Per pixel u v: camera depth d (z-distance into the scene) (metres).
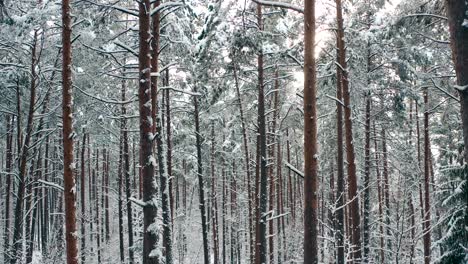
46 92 18.67
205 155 31.08
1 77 16.98
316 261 8.54
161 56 17.80
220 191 43.12
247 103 22.27
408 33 13.68
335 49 16.91
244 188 38.50
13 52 17.11
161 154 16.70
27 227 24.62
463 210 10.58
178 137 25.88
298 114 23.03
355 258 14.58
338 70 15.95
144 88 11.43
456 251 10.60
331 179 31.67
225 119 24.83
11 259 18.61
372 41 15.35
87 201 43.16
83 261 27.31
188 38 15.21
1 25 14.23
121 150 26.42
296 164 38.38
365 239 17.55
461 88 5.49
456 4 5.60
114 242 33.84
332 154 26.03
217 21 11.38
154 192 11.16
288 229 33.09
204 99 21.00
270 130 25.28
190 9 13.62
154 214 11.06
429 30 14.13
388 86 17.94
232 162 33.31
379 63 18.41
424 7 12.44
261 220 16.19
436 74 15.48
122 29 17.48
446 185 11.77
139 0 11.64
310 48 9.11
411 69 15.55
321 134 25.94
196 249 39.16
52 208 40.91
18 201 18.45
